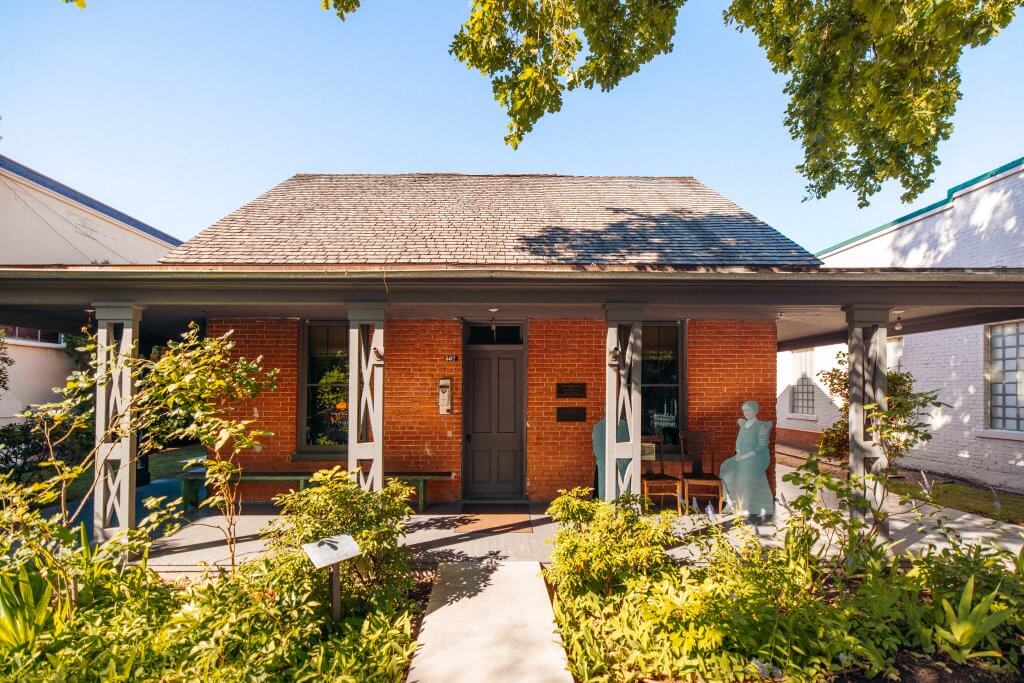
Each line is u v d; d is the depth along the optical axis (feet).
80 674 10.09
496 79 22.93
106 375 15.07
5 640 10.98
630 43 22.61
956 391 34.37
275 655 10.73
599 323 26.91
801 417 47.98
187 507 24.43
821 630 12.28
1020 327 30.76
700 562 17.40
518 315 24.93
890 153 27.96
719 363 26.99
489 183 34.99
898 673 11.60
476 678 11.16
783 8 23.76
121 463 18.10
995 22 15.94
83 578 13.26
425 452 26.21
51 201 36.68
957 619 12.37
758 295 19.15
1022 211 29.99
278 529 14.74
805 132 28.60
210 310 23.11
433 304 19.26
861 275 17.89
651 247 25.03
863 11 16.74
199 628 11.09
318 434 26.76
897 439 17.94
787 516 23.18
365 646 12.09
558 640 12.75
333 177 35.17
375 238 25.16
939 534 21.29
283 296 18.93
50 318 25.72
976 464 32.73
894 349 40.04
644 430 27.30
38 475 28.58
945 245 35.47
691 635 12.12
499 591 15.61
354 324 19.07
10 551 13.66
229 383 15.48
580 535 15.30
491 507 25.23
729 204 31.94
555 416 26.63
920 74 18.35
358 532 14.33
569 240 25.53
